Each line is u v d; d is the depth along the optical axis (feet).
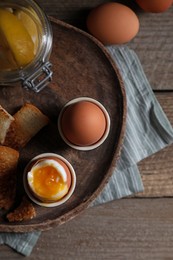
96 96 1.79
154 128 1.91
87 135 1.67
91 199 1.76
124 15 1.77
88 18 1.81
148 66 1.93
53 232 1.91
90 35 1.77
